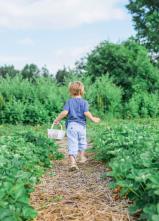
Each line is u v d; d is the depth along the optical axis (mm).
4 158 3115
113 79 10828
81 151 3959
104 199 2725
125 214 2434
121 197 2689
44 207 2602
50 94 8875
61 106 8805
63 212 2504
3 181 2527
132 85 10625
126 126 4781
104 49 11055
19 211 2234
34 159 3596
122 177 2695
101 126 7512
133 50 11148
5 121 8602
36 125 8422
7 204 2199
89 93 9508
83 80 10031
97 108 9648
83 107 3945
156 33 17516
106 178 3221
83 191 2938
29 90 8977
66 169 3748
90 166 3793
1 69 22812
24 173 2725
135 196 2502
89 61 11195
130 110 9867
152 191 2299
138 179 2414
